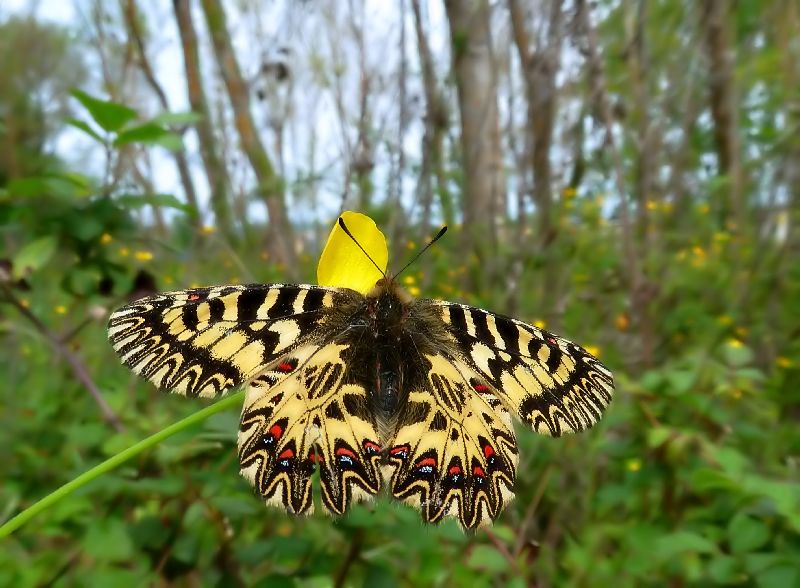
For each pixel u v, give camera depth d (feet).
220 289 0.19
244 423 0.17
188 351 0.17
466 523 0.18
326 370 0.19
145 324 0.17
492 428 0.19
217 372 0.18
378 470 0.18
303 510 0.17
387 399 0.19
